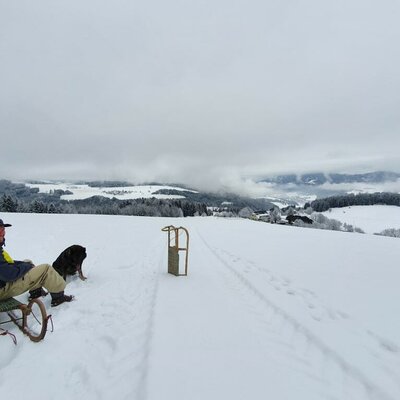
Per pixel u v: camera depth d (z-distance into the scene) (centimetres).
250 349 409
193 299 599
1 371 346
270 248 1387
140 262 955
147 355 379
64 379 342
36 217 2811
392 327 481
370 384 333
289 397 314
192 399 302
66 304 555
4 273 454
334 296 639
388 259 1129
